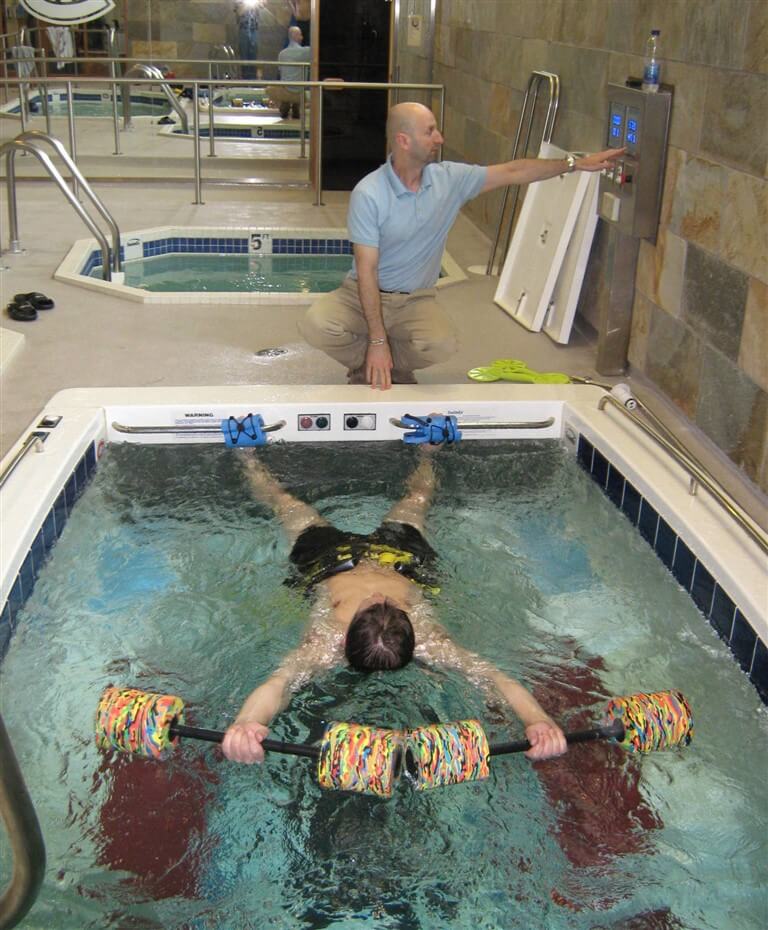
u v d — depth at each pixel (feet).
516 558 11.29
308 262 25.40
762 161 11.75
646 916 7.07
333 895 7.23
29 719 8.72
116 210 27.66
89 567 10.92
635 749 7.72
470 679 8.91
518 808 7.95
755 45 11.78
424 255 14.02
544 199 19.36
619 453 12.49
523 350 17.39
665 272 14.70
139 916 7.00
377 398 13.99
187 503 12.23
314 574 10.32
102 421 13.50
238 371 15.96
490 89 24.94
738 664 9.60
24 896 4.86
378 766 7.13
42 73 36.22
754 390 12.22
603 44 17.24
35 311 18.26
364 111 30.89
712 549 10.21
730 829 7.80
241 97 34.96
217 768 8.27
